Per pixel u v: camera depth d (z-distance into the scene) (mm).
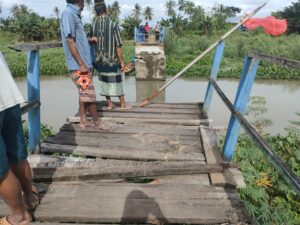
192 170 3139
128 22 43500
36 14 48156
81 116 4352
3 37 45344
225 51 26531
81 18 3945
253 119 9281
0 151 1965
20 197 2166
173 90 14875
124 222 2469
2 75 1957
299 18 46125
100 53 4879
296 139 5754
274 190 4207
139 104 5711
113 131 4285
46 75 19781
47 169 3121
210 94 5016
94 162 3451
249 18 4359
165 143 3959
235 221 2426
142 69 16844
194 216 2467
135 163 3430
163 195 2744
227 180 2932
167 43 26844
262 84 16750
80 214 2477
